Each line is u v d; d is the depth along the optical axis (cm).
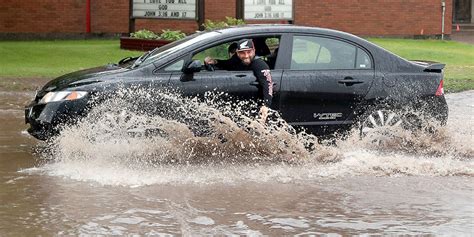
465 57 2220
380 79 983
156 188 808
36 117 930
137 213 718
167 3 2173
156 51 995
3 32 2512
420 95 994
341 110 972
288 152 941
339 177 866
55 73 1731
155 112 916
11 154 963
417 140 1001
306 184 834
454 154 988
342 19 2770
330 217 715
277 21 2278
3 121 1197
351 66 980
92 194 781
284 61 961
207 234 659
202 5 2144
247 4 2152
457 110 1320
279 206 748
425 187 827
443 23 2833
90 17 2594
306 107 960
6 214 712
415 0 2803
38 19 2542
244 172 880
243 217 711
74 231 664
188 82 923
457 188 823
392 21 2803
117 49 2223
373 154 964
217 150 940
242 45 933
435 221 705
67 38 2575
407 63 1001
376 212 733
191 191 798
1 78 1648
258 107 939
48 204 745
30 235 652
